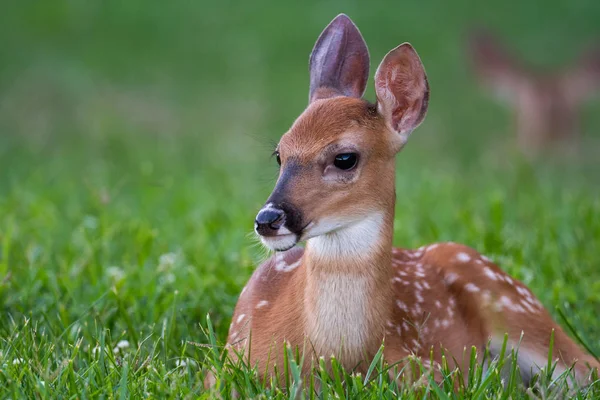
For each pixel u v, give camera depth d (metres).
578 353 8.88
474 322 8.88
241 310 8.78
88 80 27.88
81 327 9.31
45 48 30.19
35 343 8.63
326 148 7.80
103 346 8.08
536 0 35.00
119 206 14.27
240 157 19.12
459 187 15.92
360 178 7.85
